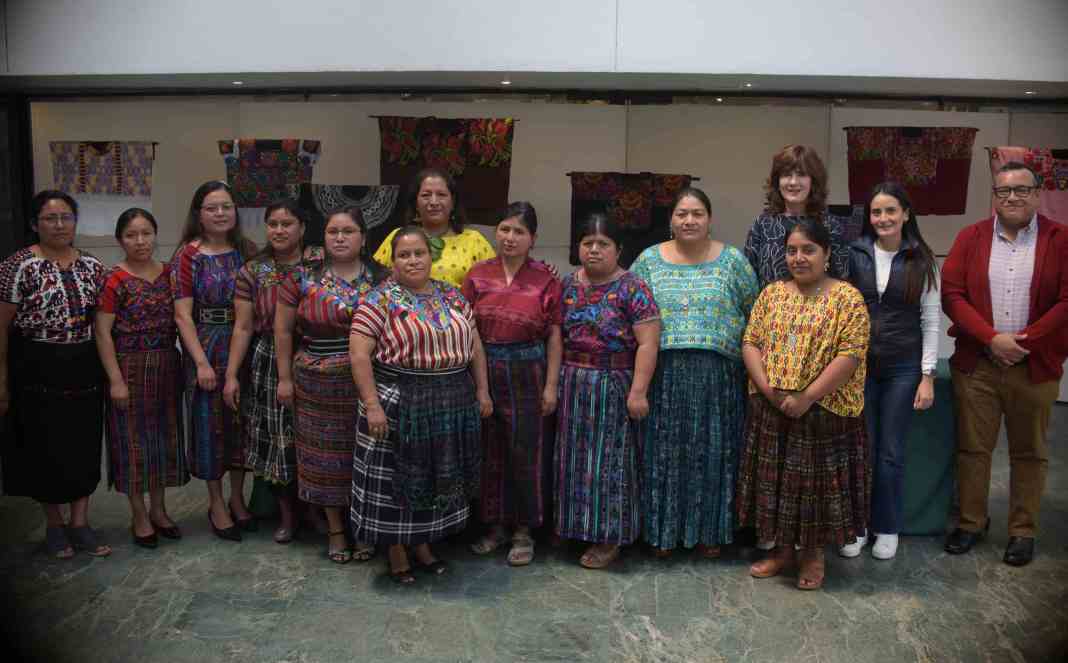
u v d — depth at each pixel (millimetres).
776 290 3121
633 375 3221
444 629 2812
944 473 3611
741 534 3648
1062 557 3420
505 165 4805
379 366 3029
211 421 3492
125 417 3404
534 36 4121
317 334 3207
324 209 4793
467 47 4133
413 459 2969
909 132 5055
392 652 2668
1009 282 3285
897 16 4129
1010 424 3361
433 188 3410
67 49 4273
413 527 3029
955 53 4164
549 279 3277
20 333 3285
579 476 3236
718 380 3229
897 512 3361
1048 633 2801
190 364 3496
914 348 3293
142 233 3361
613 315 3162
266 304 3396
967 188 5168
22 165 5133
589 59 4129
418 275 2986
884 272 3271
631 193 4926
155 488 3496
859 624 2857
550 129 5152
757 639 2756
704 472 3256
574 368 3240
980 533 3662
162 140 5148
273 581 3186
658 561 3381
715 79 4379
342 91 5008
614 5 4102
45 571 3262
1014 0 4148
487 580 3199
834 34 4125
